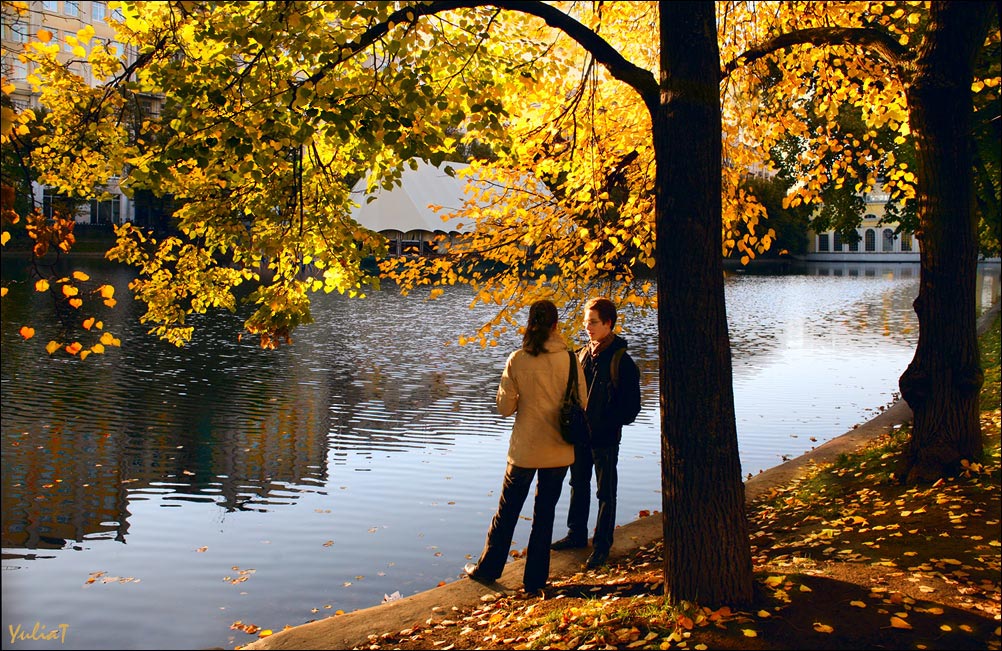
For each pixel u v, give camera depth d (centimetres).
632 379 589
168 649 505
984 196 1528
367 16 498
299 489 864
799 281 5559
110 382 1432
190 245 632
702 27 446
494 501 837
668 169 453
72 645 507
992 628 427
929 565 520
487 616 500
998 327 2083
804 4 844
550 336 538
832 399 1438
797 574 503
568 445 538
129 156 571
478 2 514
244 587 612
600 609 471
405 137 529
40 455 960
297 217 571
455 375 1638
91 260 4884
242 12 530
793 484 821
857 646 411
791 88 862
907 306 3531
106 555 671
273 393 1390
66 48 3331
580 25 500
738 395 1473
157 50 545
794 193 889
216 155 534
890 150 1335
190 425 1137
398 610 516
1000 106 1323
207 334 2173
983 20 703
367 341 2159
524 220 754
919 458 735
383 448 1044
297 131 529
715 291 455
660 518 720
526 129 755
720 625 433
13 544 690
